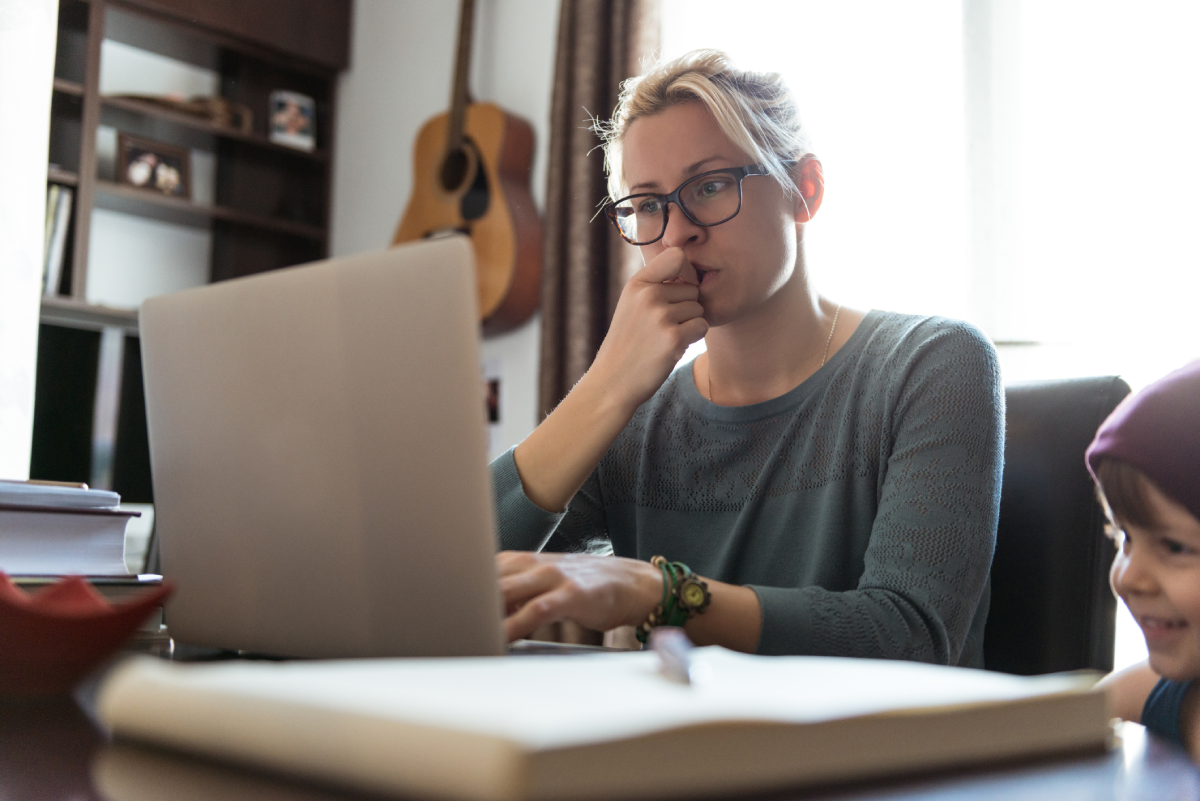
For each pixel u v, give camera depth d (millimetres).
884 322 1188
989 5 2064
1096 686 444
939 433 1004
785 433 1179
